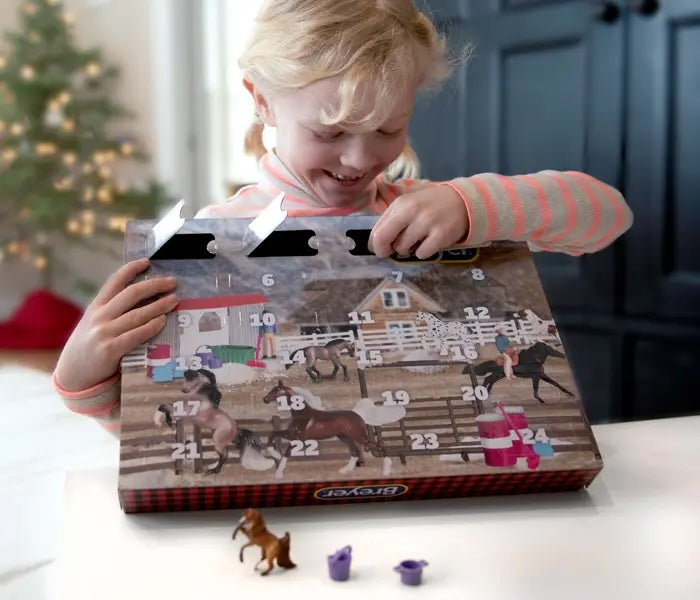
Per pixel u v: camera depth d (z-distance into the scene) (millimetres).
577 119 1762
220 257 657
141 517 562
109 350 616
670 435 743
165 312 623
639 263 1731
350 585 475
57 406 1461
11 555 831
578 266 1812
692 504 592
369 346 617
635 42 1671
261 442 562
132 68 3492
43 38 3254
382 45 820
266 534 488
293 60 813
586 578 487
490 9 1842
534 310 656
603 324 1779
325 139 838
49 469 1119
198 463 548
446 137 1945
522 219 742
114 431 726
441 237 676
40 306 3342
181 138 3373
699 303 1661
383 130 837
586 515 573
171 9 3285
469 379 610
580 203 784
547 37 1771
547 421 596
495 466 570
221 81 3295
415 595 465
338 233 681
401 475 558
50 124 3305
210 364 597
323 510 575
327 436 569
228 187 3289
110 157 3291
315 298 641
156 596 464
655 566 502
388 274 665
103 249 3422
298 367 600
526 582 480
